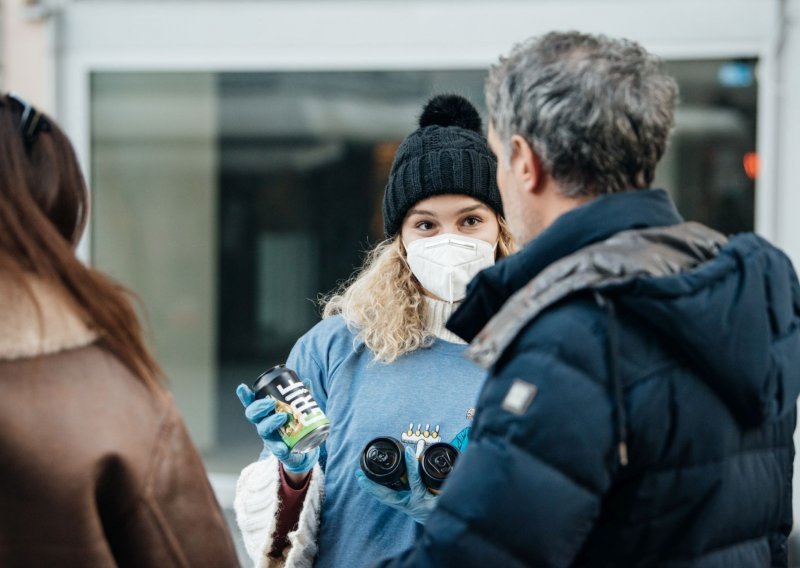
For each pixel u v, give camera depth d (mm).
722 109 5039
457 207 2389
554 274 1540
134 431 1503
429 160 2393
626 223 1595
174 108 5477
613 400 1476
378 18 5234
